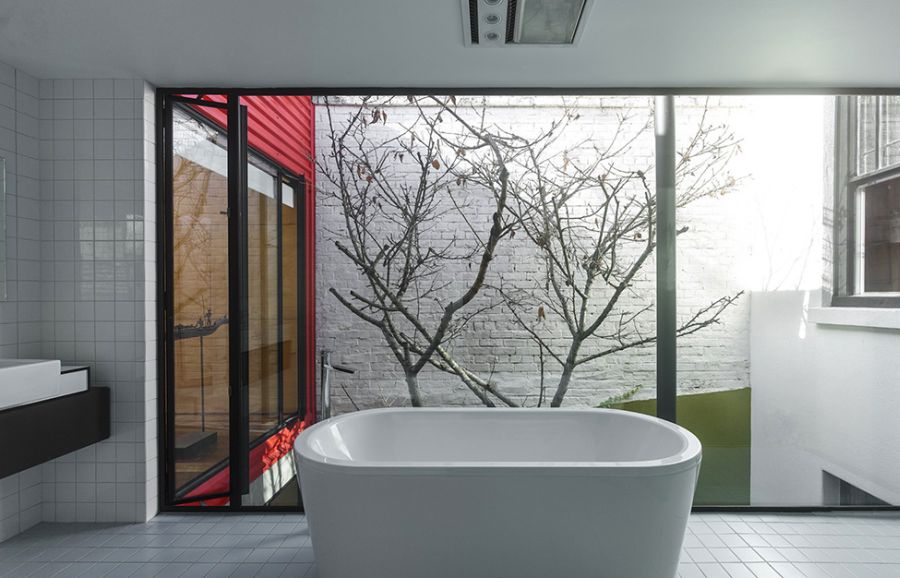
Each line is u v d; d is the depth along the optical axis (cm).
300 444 242
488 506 212
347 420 290
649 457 271
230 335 313
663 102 320
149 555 259
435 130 330
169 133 313
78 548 266
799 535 281
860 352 315
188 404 313
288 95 313
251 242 325
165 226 312
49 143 297
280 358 326
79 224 297
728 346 318
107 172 296
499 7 218
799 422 317
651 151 321
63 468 297
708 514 310
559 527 212
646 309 321
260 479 321
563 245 325
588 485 210
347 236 331
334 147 331
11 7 219
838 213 316
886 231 316
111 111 296
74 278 297
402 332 329
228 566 250
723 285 318
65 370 267
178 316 313
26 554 260
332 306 330
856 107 315
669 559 219
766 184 317
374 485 213
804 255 316
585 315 323
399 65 278
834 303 315
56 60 272
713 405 317
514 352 326
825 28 235
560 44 252
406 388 329
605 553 213
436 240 329
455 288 328
